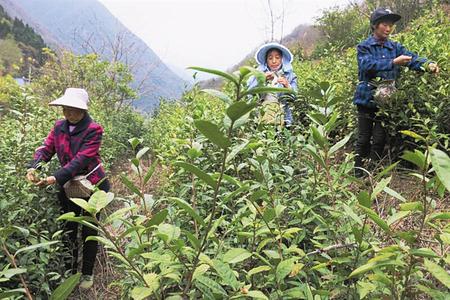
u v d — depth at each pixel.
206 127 1.05
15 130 4.27
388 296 1.37
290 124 3.68
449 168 0.92
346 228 1.78
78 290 3.21
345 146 4.89
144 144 8.70
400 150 4.27
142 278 1.43
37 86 9.38
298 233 2.09
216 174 1.46
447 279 1.09
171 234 1.47
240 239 1.89
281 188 2.56
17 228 1.52
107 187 3.33
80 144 3.16
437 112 3.70
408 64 3.88
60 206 3.40
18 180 3.09
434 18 5.84
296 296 1.46
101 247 3.76
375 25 3.98
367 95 4.05
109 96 10.77
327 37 13.51
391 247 1.23
